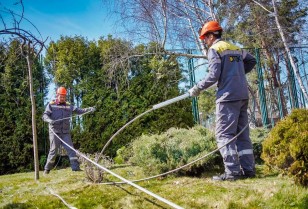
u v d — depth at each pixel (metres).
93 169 4.71
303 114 3.69
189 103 9.09
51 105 6.64
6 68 9.55
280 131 3.70
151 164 4.79
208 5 10.47
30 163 9.48
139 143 5.19
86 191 4.11
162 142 5.03
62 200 3.81
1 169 9.41
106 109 9.53
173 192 3.77
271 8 12.78
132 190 4.01
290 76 9.98
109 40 10.45
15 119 9.60
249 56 4.39
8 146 9.41
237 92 3.98
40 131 9.66
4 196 4.47
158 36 9.62
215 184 3.91
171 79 9.38
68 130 6.73
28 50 5.36
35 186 4.93
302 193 3.19
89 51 10.34
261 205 3.14
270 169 3.93
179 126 8.80
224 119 4.03
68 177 5.42
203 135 5.29
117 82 9.67
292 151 3.40
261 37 13.51
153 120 9.03
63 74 10.29
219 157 5.04
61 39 10.55
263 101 8.99
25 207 3.74
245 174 4.19
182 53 9.67
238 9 11.93
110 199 3.74
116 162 7.47
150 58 9.94
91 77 10.02
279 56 16.67
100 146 9.41
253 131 6.38
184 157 4.76
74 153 6.69
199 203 3.33
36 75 10.03
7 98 9.63
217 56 3.95
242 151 4.21
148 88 9.28
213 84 4.05
